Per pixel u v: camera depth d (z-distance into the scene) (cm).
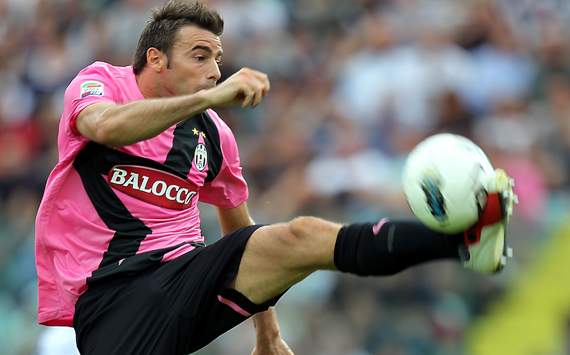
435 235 1409
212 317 1644
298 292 3434
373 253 1460
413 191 1403
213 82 1708
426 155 1403
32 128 4700
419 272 3359
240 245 1609
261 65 4469
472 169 1377
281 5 4712
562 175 3794
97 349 1653
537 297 3353
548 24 4447
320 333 3372
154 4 4894
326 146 3978
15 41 5219
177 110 1505
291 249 1549
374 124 4000
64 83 4859
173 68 1698
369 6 4597
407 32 4281
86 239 1684
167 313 1631
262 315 1852
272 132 4162
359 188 3741
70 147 1670
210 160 1783
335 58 4391
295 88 4356
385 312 3353
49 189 1692
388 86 4078
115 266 1662
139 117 1523
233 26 4597
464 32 4250
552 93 4128
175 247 1684
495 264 1386
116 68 1733
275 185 3947
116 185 1680
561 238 3400
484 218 1368
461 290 3356
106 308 1661
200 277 1620
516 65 4194
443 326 3309
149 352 1631
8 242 4059
